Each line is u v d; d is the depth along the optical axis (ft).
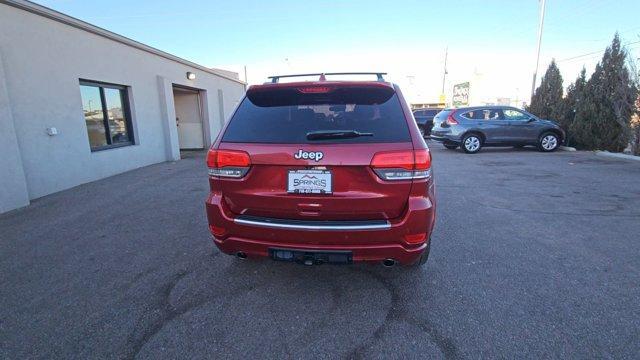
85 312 9.27
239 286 10.50
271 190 8.66
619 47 38.22
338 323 8.69
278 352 7.71
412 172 8.26
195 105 48.96
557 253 12.57
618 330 8.29
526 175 27.17
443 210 17.81
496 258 12.17
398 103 9.26
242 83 62.49
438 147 50.37
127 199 20.65
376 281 10.69
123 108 31.96
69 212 18.10
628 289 10.12
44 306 9.57
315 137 8.45
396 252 8.60
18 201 18.98
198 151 48.16
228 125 9.32
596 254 12.48
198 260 12.27
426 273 11.13
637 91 36.24
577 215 16.90
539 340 7.97
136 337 8.26
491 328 8.41
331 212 8.46
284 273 11.26
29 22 21.07
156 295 10.05
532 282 10.53
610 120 39.73
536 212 17.40
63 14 23.29
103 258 12.51
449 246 13.20
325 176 8.33
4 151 18.29
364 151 8.18
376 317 8.91
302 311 9.20
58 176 23.04
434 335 8.20
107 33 28.07
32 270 11.65
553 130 41.39
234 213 9.14
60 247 13.51
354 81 9.48
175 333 8.38
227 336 8.25
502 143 41.63
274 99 9.70
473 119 41.65
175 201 20.12
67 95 23.98
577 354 7.53
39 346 8.00
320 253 8.57
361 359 7.48
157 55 36.14
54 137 22.79
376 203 8.33
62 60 23.58
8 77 19.70
